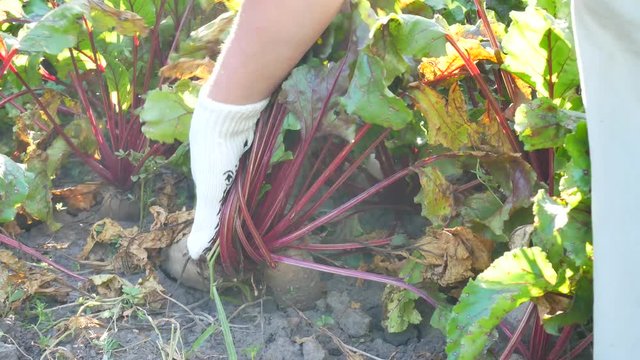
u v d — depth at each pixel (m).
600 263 1.45
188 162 2.01
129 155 2.05
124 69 2.05
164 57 2.13
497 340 1.72
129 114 2.12
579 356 1.70
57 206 2.05
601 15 1.42
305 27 1.60
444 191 1.79
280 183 1.81
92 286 1.87
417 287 1.78
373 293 1.89
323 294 1.88
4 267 1.82
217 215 1.77
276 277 1.83
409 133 1.89
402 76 1.79
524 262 1.53
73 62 2.00
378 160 1.97
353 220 1.96
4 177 1.85
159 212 1.90
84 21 1.93
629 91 1.43
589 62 1.44
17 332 1.77
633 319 1.45
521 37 1.70
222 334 1.78
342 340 1.80
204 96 1.69
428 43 1.70
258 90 1.67
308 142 1.78
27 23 2.03
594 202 1.45
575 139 1.54
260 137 1.75
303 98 1.75
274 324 1.80
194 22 2.12
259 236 1.79
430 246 1.76
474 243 1.73
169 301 1.84
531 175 1.75
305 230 1.82
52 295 1.85
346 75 1.74
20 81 2.06
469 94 1.95
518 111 1.65
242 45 1.63
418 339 1.81
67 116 2.18
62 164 2.10
